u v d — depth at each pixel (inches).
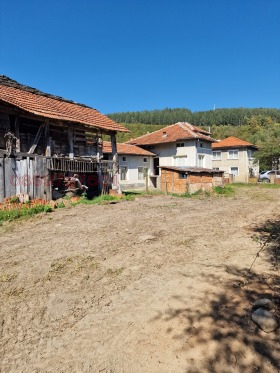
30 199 488.7
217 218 415.8
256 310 144.3
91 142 685.9
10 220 377.1
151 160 1289.4
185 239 290.5
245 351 120.1
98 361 118.6
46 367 116.3
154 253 246.4
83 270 210.5
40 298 171.2
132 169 1191.6
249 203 619.2
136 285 185.2
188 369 111.9
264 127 3523.6
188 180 860.0
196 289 176.2
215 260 227.1
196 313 149.2
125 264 221.6
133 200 623.5
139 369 113.1
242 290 172.4
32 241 287.9
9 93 540.4
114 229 336.8
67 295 174.2
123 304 162.1
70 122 579.8
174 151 1256.2
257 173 1622.8
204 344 125.2
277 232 317.1
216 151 1589.6
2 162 462.3
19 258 238.5
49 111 557.3
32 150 531.2
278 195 798.5
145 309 155.8
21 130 556.1
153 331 136.3
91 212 453.7
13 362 119.6
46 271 210.1
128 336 133.6
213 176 971.3
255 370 109.9
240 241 283.0
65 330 140.2
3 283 191.8
